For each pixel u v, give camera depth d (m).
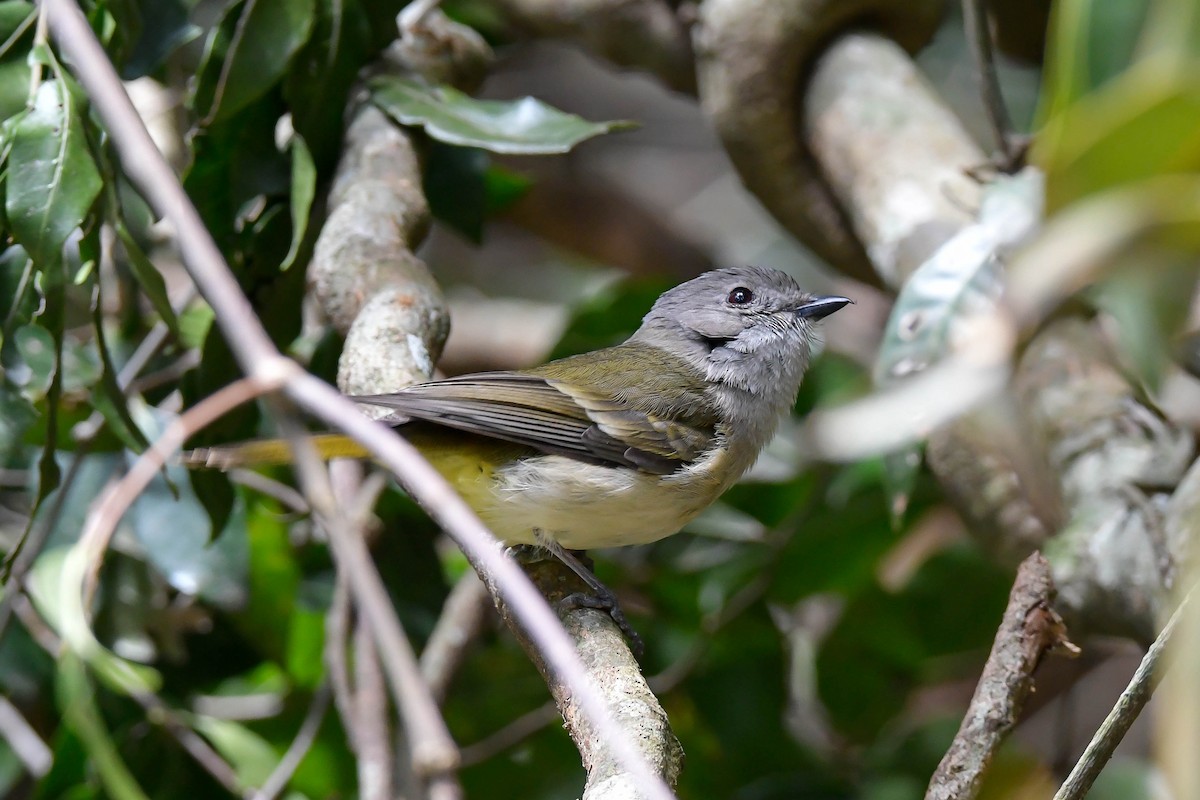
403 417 7.13
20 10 7.18
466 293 16.44
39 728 10.28
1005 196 7.14
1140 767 8.70
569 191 14.95
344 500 8.88
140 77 7.79
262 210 8.70
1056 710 12.41
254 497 9.68
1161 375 3.10
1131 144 2.77
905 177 8.87
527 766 10.14
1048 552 6.95
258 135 8.27
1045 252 3.08
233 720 9.51
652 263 15.27
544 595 7.11
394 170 8.32
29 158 6.49
